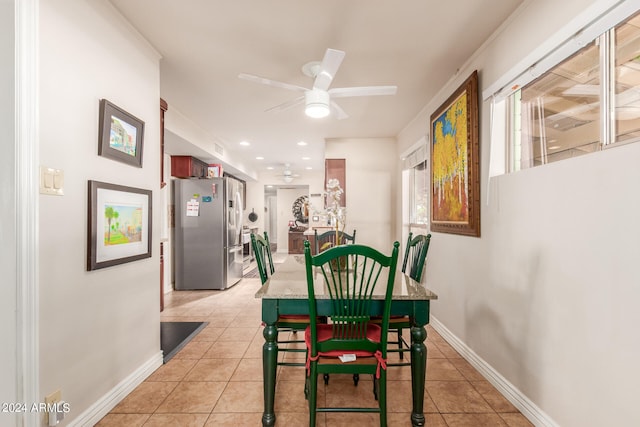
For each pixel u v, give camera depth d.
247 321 3.28
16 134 1.22
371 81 2.79
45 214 1.33
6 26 1.22
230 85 2.85
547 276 1.53
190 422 1.62
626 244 1.12
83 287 1.55
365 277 1.97
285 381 2.06
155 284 2.23
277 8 1.79
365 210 4.80
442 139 2.87
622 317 1.14
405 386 1.98
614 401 1.17
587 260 1.29
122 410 1.72
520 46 1.77
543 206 1.56
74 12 1.50
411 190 4.17
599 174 1.24
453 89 2.71
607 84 1.26
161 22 1.93
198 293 4.55
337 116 2.76
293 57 2.35
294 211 10.05
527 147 1.84
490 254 2.06
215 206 4.75
